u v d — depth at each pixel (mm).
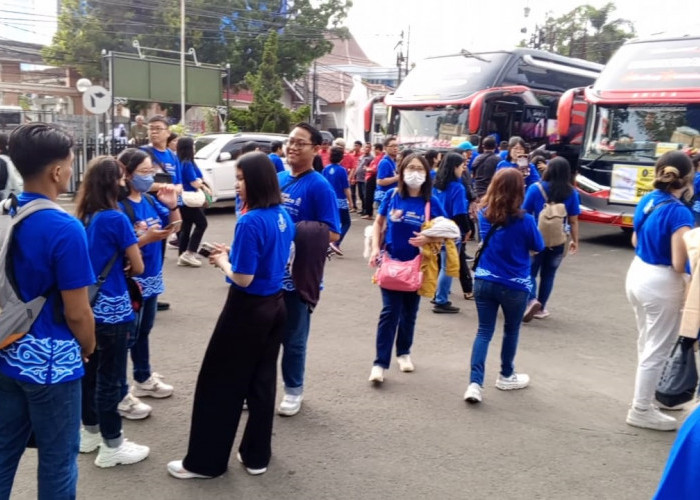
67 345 2613
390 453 3961
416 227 4957
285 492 3506
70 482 2705
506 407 4691
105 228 3482
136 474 3637
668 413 4676
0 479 2627
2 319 2482
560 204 6707
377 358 5059
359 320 6820
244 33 34625
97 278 3465
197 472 3576
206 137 15953
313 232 4207
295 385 4457
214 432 3539
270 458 3791
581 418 4543
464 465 3842
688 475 2016
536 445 4117
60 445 2641
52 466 2645
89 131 17047
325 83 49219
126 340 3639
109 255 3506
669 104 11039
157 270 4477
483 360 4770
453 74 14469
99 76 34469
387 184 11031
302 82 47531
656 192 4281
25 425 2656
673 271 4191
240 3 34781
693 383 4297
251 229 3377
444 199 7051
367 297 7809
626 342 6312
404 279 4824
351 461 3854
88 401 3812
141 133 19047
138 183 4191
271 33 29172
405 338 5320
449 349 5965
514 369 5379
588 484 3662
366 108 15867
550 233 6660
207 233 11953
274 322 3574
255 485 3570
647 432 4348
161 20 34188
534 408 4691
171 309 6930
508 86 13891
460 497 3496
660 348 4297
